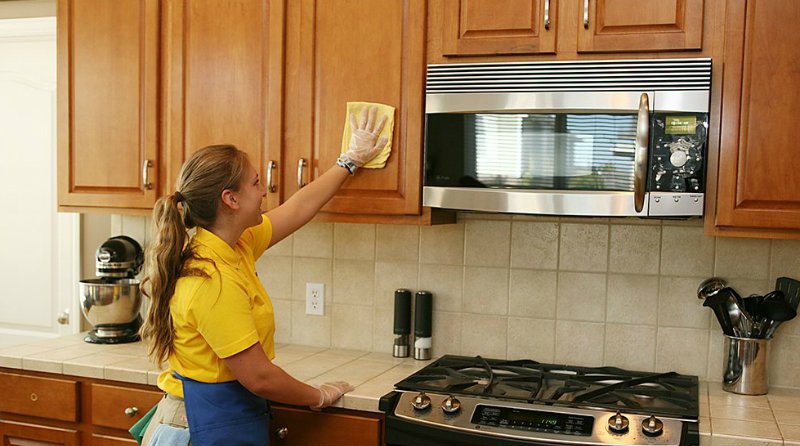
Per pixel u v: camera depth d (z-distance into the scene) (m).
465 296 2.59
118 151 2.66
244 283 1.96
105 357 2.51
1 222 3.65
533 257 2.52
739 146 2.01
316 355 2.64
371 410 2.10
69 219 3.56
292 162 2.46
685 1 2.04
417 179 2.31
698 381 2.32
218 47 2.53
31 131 3.60
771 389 2.28
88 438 2.46
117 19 2.64
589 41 2.12
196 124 2.57
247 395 1.97
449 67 2.24
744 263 2.33
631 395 2.11
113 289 2.69
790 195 1.97
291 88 2.45
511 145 2.19
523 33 2.19
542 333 2.52
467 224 2.58
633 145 2.07
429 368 2.35
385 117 2.33
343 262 2.74
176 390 1.99
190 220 1.94
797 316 2.29
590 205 2.10
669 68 2.04
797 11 1.96
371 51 2.35
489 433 1.92
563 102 2.11
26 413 2.51
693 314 2.37
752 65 1.99
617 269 2.44
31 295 3.66
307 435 2.18
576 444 1.85
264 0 2.47
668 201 2.04
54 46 3.53
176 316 1.88
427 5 2.29
